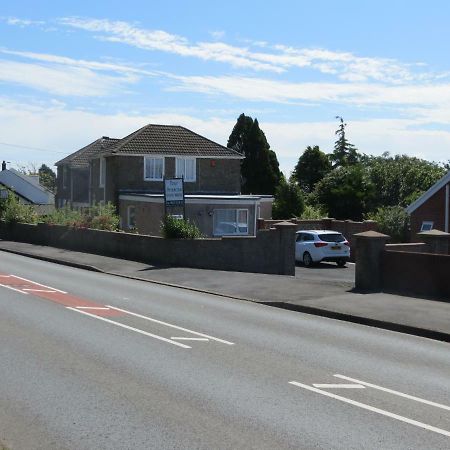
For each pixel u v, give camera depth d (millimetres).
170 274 22438
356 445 6363
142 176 42906
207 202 37219
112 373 8969
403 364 10117
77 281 20781
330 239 31828
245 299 17406
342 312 14695
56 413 7180
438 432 6832
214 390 8211
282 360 10078
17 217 40781
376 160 79000
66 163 54531
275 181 69375
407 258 17453
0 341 11016
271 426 6871
